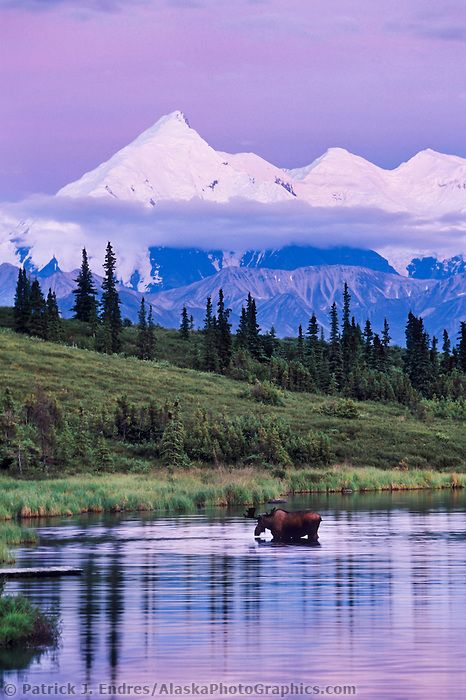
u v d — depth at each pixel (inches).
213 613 3159.5
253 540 4987.7
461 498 7819.9
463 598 3385.8
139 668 2517.2
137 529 5492.1
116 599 3388.3
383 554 4468.5
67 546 4763.8
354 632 2881.4
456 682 2372.0
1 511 6127.0
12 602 2915.8
